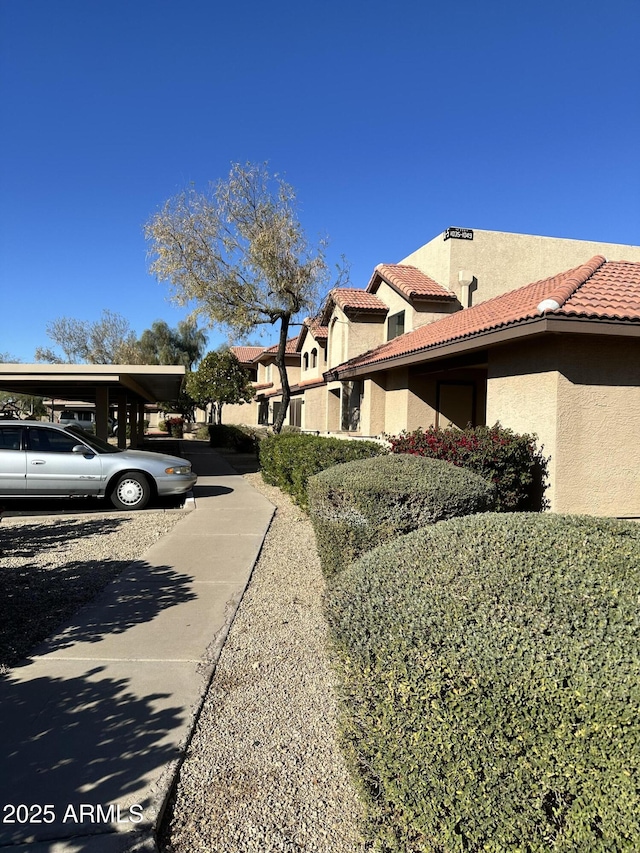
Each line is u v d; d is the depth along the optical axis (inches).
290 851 97.7
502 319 344.2
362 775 92.6
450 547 109.1
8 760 118.2
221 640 181.3
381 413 648.4
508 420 362.6
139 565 265.4
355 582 108.0
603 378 321.4
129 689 148.6
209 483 576.7
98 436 620.4
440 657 80.5
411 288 679.1
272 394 1338.6
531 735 72.2
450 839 75.2
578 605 87.5
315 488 225.1
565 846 70.0
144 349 2010.3
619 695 69.7
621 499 324.5
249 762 120.8
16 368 536.1
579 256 729.0
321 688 151.9
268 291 709.9
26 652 171.2
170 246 685.9
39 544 307.4
